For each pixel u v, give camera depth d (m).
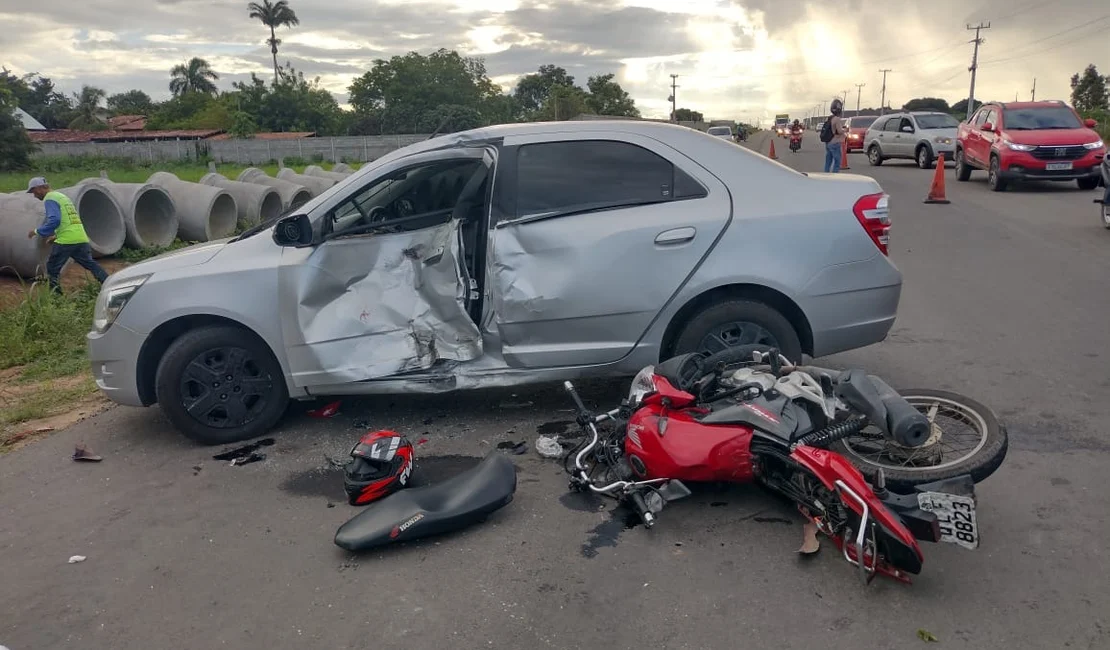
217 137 71.56
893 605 3.26
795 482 3.80
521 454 4.91
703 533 3.90
